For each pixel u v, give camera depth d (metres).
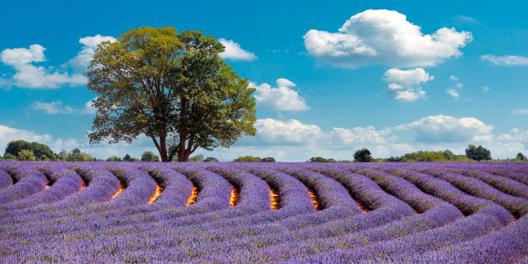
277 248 7.36
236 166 23.45
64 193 15.77
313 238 8.84
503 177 19.16
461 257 6.82
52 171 20.42
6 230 9.12
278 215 11.38
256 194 15.43
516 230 9.38
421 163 25.70
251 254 6.93
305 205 13.09
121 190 18.33
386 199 14.74
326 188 17.20
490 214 12.04
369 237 8.59
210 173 20.91
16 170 20.69
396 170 21.14
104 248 7.35
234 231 8.89
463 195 15.26
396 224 9.95
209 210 12.39
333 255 6.70
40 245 7.50
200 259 6.60
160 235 8.57
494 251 7.42
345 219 10.59
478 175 19.67
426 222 10.48
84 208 12.23
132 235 8.48
